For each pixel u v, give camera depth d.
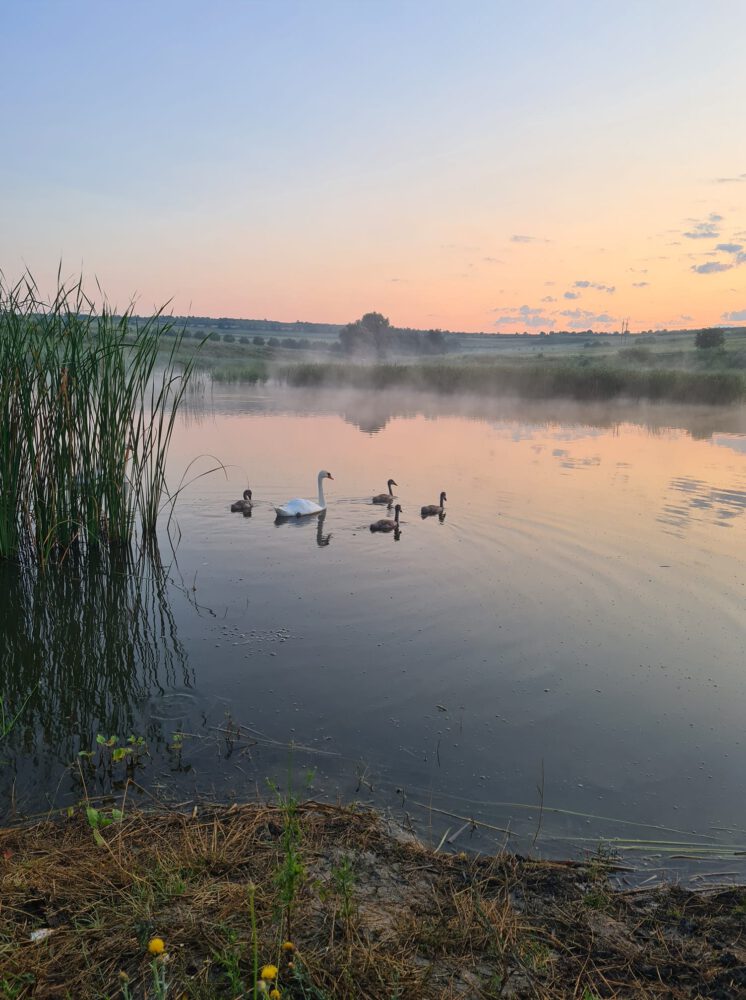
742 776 5.02
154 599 7.79
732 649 6.80
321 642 6.86
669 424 23.17
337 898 3.63
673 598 7.86
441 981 3.17
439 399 32.88
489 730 5.55
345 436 19.33
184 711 5.79
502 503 11.66
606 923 3.64
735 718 5.79
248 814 4.40
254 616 7.39
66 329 8.45
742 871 4.11
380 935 3.40
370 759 5.14
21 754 5.19
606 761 5.17
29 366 8.51
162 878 3.66
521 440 18.89
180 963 3.15
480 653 6.69
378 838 4.24
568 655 6.68
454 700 5.97
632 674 6.38
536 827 4.45
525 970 3.28
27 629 7.12
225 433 19.47
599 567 8.73
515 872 4.01
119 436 8.80
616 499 11.91
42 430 8.46
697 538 9.80
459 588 8.11
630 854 4.23
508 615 7.44
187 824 4.28
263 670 6.38
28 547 8.84
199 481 13.29
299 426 21.50
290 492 12.53
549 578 8.40
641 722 5.71
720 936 3.55
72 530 8.88
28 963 3.11
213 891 3.61
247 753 5.20
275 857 3.94
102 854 3.94
